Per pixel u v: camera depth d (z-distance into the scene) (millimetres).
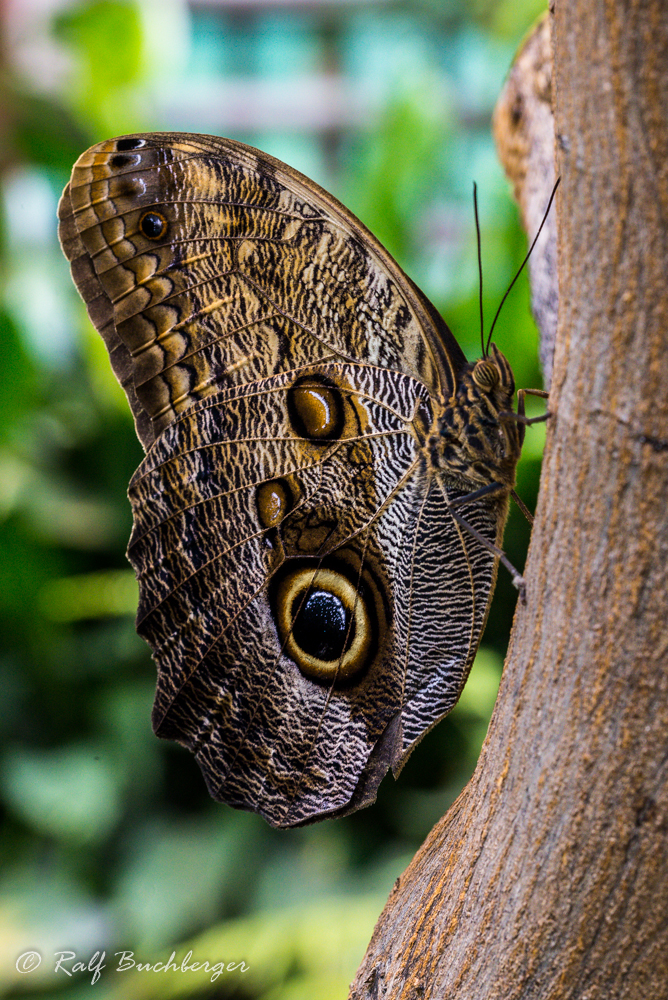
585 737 521
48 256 976
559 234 524
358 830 759
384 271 570
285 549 577
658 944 519
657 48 510
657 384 515
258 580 578
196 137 567
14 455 878
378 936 547
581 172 517
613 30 511
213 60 1279
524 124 626
